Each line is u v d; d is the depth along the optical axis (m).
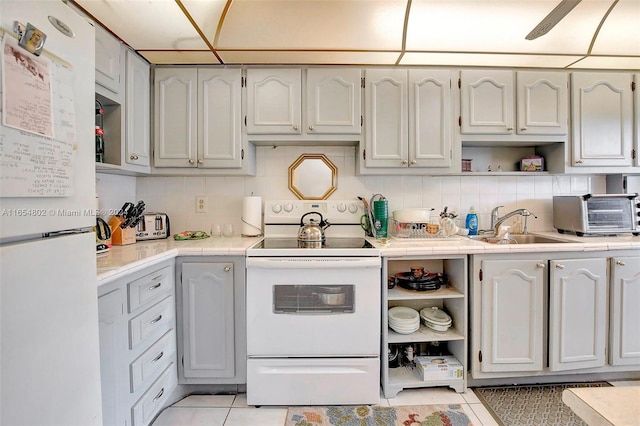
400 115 1.88
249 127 1.87
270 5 1.62
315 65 1.88
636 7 1.65
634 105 1.95
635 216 1.95
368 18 1.65
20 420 0.61
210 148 1.87
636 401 0.55
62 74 0.71
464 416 1.52
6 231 0.59
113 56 1.53
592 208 1.95
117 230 1.68
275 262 1.53
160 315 1.45
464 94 1.89
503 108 1.90
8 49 0.58
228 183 2.16
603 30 1.70
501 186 2.23
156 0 1.38
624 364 1.71
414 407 1.58
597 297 1.68
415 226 1.99
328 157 2.17
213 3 1.50
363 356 1.59
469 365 1.73
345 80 1.87
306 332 1.57
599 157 1.93
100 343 1.06
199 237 1.98
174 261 1.60
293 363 1.58
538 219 2.24
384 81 1.88
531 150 2.22
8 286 0.59
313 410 1.57
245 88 1.88
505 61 1.85
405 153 1.89
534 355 1.67
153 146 1.87
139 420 1.27
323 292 1.58
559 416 1.52
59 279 0.70
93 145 0.82
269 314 1.57
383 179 2.18
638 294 1.71
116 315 1.14
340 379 1.58
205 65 1.87
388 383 1.67
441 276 1.91
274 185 2.17
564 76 1.91
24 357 0.62
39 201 0.66
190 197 2.16
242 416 1.53
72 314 0.74
